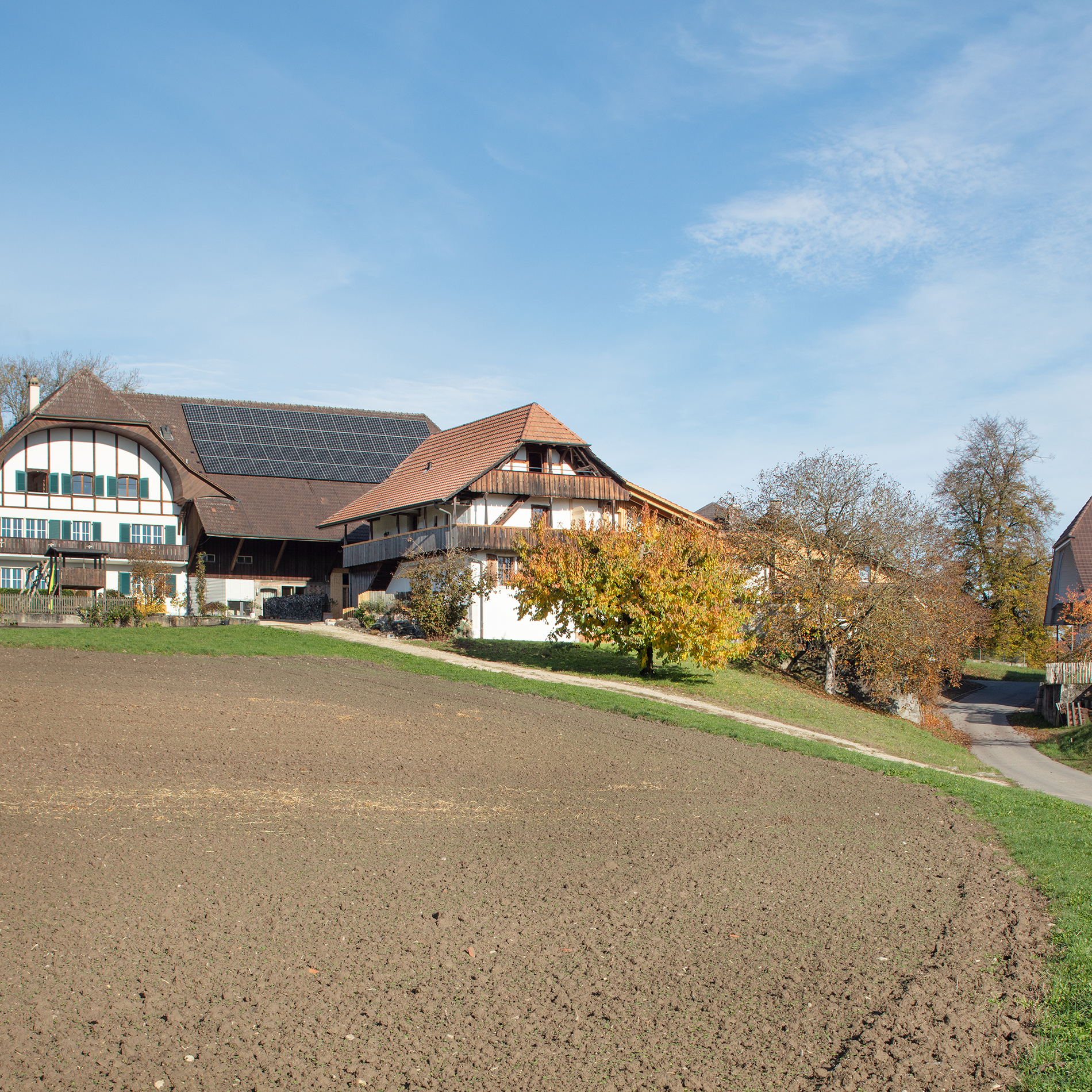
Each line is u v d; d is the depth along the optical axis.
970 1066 6.93
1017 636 66.19
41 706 18.42
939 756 30.64
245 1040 6.90
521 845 12.30
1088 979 8.48
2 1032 6.75
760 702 31.81
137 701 19.84
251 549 52.81
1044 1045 7.23
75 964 7.87
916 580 39.69
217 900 9.52
